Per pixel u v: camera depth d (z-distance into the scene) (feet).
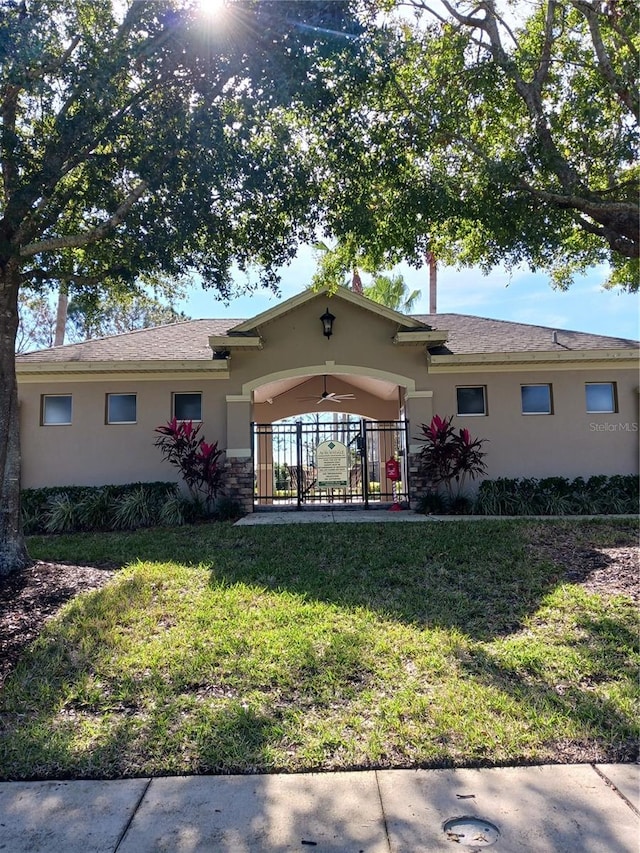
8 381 24.36
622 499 42.45
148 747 12.69
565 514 41.27
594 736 12.82
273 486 50.34
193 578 24.02
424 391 44.93
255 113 25.48
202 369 44.24
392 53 25.93
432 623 19.07
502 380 45.47
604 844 9.58
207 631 18.53
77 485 44.16
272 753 12.35
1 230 23.21
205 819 10.46
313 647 17.20
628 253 28.86
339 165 27.99
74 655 17.04
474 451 43.11
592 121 29.35
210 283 29.30
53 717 14.05
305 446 49.14
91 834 10.11
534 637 18.01
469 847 9.57
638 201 30.81
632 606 19.99
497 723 13.29
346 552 27.58
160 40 23.04
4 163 24.04
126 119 25.22
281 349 45.09
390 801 10.87
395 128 29.35
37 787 11.55
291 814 10.55
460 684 15.08
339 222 28.91
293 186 27.32
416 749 12.45
